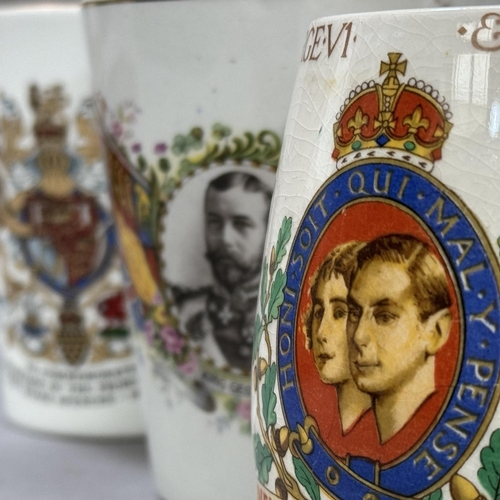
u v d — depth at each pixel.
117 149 0.46
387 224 0.30
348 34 0.31
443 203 0.29
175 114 0.44
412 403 0.29
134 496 0.52
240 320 0.45
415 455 0.29
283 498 0.33
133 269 0.48
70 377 0.60
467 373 0.29
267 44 0.41
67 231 0.58
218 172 0.44
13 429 0.64
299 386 0.32
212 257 0.45
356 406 0.30
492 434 0.28
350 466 0.30
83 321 0.59
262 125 0.42
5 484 0.54
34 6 0.58
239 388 0.46
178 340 0.47
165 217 0.45
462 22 0.29
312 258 0.31
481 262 0.28
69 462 0.58
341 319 0.30
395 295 0.29
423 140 0.29
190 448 0.48
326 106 0.32
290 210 0.32
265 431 0.34
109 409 0.60
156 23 0.43
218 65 0.42
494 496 0.28
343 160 0.31
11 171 0.58
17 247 0.59
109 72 0.45
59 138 0.57
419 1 0.39
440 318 0.29
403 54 0.30
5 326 0.62
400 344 0.29
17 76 0.57
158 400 0.48
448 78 0.29
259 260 0.44
